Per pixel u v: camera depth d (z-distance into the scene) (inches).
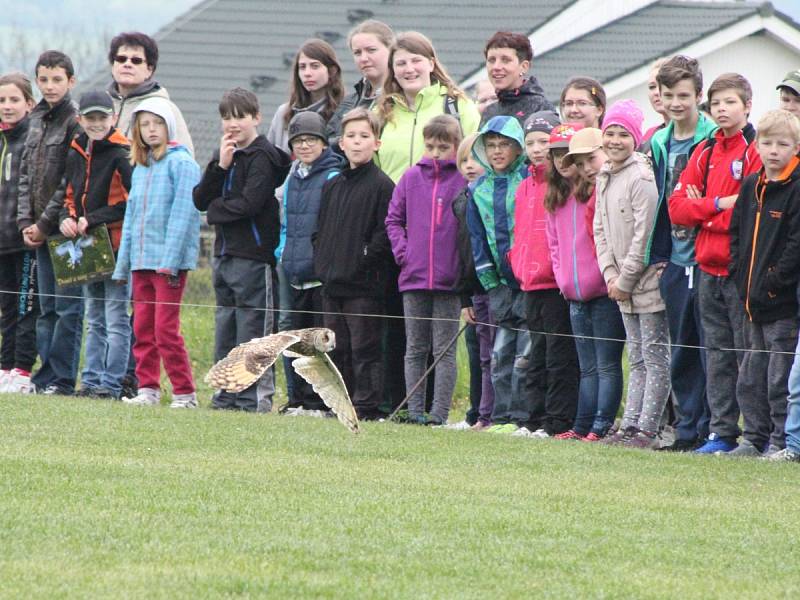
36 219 1513.3
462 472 1024.9
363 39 1513.3
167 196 1419.8
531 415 1298.0
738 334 1182.3
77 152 1476.4
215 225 1407.5
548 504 917.8
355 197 1366.9
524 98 1425.9
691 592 711.7
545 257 1284.4
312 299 1416.1
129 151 1475.1
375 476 991.6
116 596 662.5
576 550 794.2
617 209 1229.1
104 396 1444.4
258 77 3686.0
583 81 1364.4
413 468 1033.5
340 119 1502.2
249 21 3956.7
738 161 1182.9
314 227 1396.4
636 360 1239.5
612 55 3184.1
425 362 1364.4
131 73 1557.6
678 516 898.1
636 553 794.2
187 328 2007.9
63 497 867.4
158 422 1200.8
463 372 1777.8
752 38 3046.3
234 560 736.3
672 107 1237.7
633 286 1225.4
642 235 1216.2
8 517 810.2
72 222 1465.3
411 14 3718.0
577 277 1254.3
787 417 1138.7
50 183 1498.5
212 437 1133.1
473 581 716.7
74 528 791.7
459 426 1358.3
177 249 1406.3
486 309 1378.0
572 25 3417.8
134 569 713.6
